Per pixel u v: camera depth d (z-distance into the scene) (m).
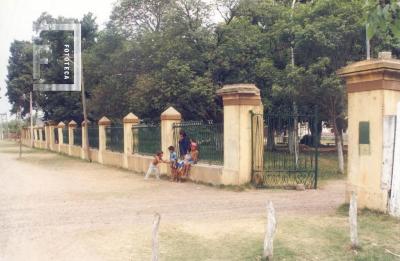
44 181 16.00
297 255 6.20
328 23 15.45
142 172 18.56
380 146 8.16
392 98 8.20
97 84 31.09
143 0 25.84
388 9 3.64
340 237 6.91
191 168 14.90
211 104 23.11
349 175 9.02
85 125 27.81
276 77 18.95
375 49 15.46
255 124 12.83
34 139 50.06
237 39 22.36
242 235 7.29
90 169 21.31
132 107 24.06
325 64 15.76
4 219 9.05
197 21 23.98
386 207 8.03
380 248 6.34
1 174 18.97
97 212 9.66
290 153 16.44
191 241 7.05
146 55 25.16
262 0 24.45
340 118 21.38
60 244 7.09
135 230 7.82
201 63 23.34
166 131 16.34
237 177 12.61
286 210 9.33
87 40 39.69
